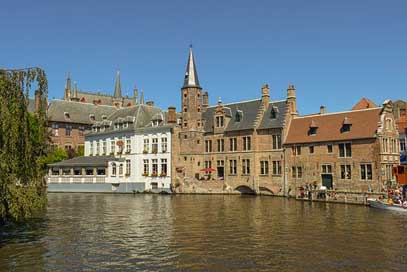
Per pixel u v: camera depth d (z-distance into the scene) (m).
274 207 40.88
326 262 18.75
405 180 41.19
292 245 22.20
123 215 35.00
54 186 70.62
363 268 17.81
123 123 71.50
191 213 36.19
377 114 48.66
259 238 24.11
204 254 20.31
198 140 64.44
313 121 54.09
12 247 21.83
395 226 28.05
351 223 29.47
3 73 20.31
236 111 62.78
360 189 48.09
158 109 75.69
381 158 46.53
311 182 52.75
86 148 77.56
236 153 60.75
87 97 118.19
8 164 18.81
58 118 83.25
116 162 68.44
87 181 69.06
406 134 56.69
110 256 19.97
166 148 65.88
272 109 58.66
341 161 50.00
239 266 18.17
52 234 25.58
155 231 26.64
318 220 31.12
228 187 61.19
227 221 30.94
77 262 18.86
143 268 17.92
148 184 67.12
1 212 18.55
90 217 33.66
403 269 17.62
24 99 20.70
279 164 56.41
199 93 65.31
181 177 64.19
